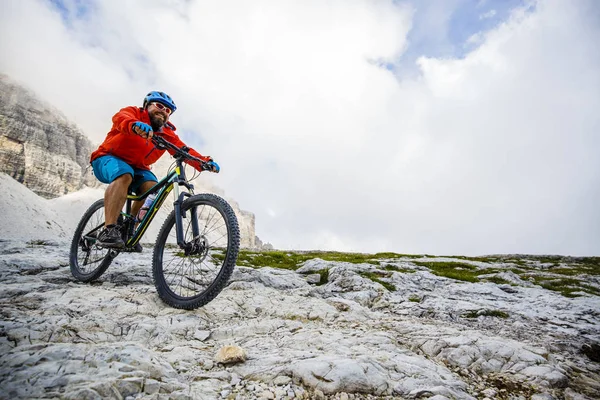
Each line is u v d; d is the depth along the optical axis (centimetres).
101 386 228
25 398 210
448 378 325
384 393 281
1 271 648
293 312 533
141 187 558
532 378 345
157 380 259
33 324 338
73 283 580
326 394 273
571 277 1902
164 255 716
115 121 504
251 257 1984
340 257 3166
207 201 462
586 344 480
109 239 484
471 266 2314
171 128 573
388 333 448
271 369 305
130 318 413
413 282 1053
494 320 657
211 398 253
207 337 396
